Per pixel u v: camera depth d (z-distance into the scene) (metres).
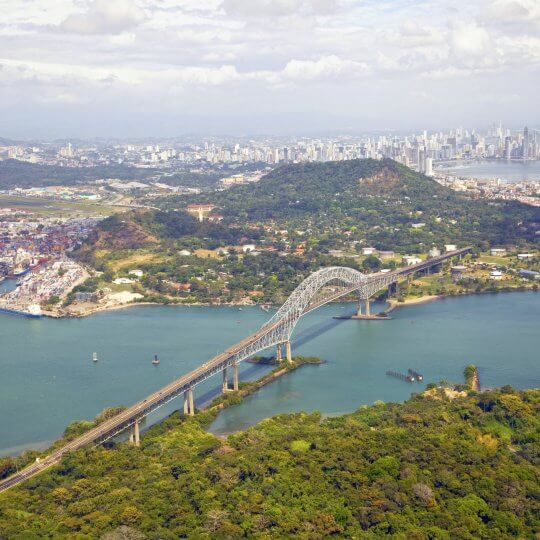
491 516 183.50
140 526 176.25
